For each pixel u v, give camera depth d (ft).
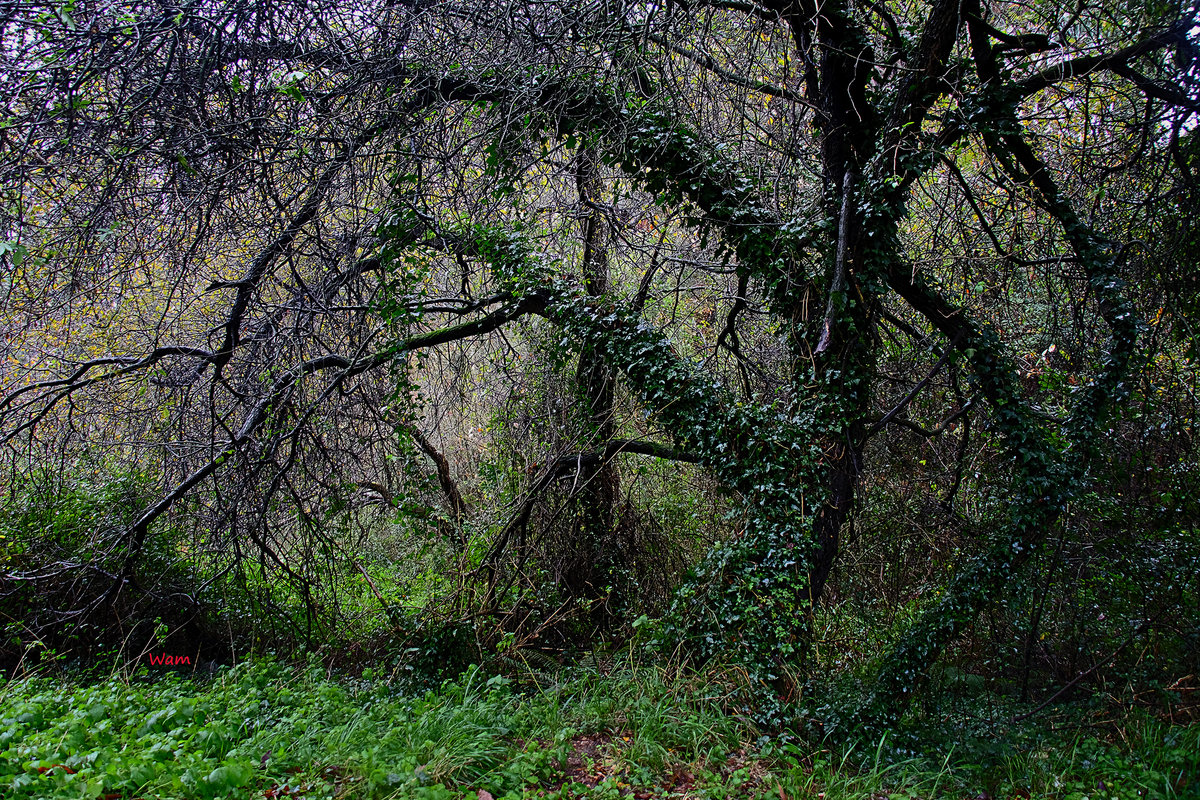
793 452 27.17
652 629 28.45
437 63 25.22
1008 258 29.71
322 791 15.08
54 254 23.90
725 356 39.06
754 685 24.13
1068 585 30.63
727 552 27.12
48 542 30.76
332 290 30.94
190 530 32.45
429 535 34.73
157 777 14.69
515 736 20.61
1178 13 23.65
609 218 34.45
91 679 28.99
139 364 29.12
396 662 29.91
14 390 31.30
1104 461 30.42
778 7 27.76
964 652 32.45
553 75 26.71
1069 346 30.83
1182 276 27.94
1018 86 26.48
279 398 30.81
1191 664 26.17
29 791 13.83
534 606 32.81
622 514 37.99
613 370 33.45
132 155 22.90
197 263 27.50
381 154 26.66
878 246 27.63
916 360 34.73
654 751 19.71
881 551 35.83
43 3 19.65
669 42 25.41
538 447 37.63
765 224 27.99
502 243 31.81
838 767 22.09
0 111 20.63
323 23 23.08
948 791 20.80
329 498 31.83
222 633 34.60
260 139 24.34
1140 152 26.50
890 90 30.22
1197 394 29.94
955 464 33.88
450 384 39.50
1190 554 28.68
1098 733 24.17
